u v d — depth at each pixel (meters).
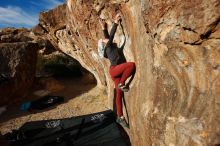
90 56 8.91
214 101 3.10
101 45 5.83
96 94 10.76
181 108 3.58
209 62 3.16
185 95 3.56
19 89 11.16
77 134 6.69
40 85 12.38
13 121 9.20
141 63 4.82
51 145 6.44
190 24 3.11
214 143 2.99
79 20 7.31
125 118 6.20
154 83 4.24
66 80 13.33
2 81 10.49
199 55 3.26
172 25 3.43
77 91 11.62
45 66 14.07
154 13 3.66
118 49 5.86
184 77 3.58
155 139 4.18
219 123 2.97
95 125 6.94
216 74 3.10
